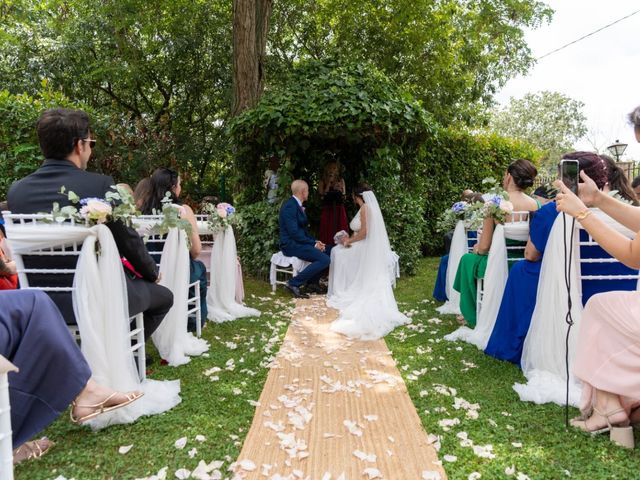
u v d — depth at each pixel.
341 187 7.45
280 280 6.69
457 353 3.73
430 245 9.66
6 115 6.29
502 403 2.79
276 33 11.85
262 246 6.84
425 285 6.72
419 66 11.58
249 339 4.16
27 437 2.01
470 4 12.63
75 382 2.08
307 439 2.38
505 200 3.83
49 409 2.04
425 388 3.04
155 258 3.87
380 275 4.95
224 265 4.88
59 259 2.53
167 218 3.32
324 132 6.27
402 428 2.50
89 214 2.41
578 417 2.53
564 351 2.93
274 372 3.34
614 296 2.32
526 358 3.20
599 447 2.25
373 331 4.31
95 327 2.45
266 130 6.32
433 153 9.38
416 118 6.57
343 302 5.30
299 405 2.78
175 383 3.01
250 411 2.70
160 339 3.52
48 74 11.38
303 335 4.29
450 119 13.05
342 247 5.97
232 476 2.04
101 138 8.53
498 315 3.59
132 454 2.20
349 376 3.28
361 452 2.21
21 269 2.53
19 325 2.00
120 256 2.77
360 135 6.36
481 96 14.30
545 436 2.37
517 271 3.46
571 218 2.84
